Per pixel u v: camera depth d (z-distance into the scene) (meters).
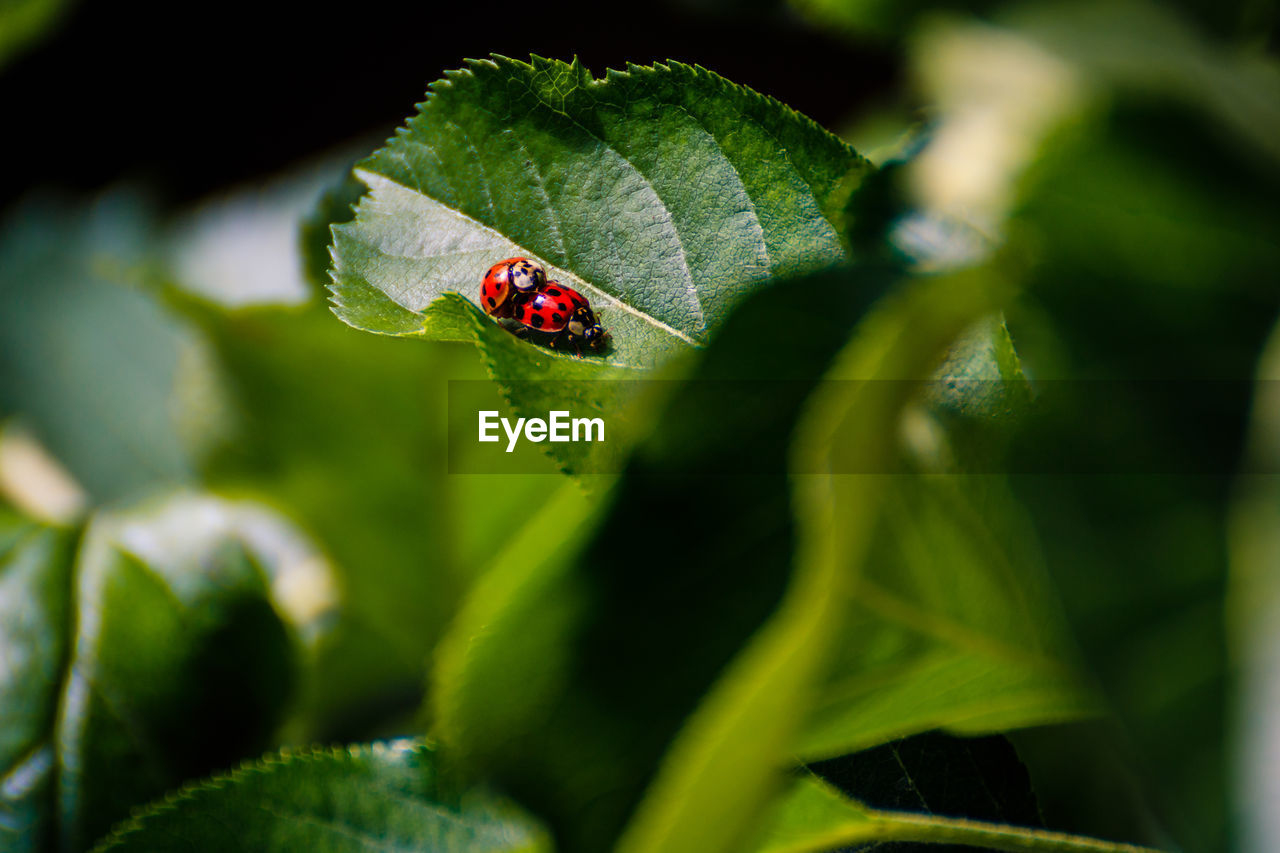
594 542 0.19
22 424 0.51
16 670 0.28
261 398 0.32
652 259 0.22
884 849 0.22
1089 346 0.19
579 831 0.19
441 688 0.19
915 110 0.31
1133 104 0.19
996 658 0.20
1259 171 0.19
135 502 0.47
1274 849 0.16
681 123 0.22
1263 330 0.19
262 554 0.35
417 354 0.30
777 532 0.19
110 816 0.27
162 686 0.28
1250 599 0.18
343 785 0.23
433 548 0.33
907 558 0.20
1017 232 0.19
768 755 0.19
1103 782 0.23
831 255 0.22
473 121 0.22
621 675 0.19
